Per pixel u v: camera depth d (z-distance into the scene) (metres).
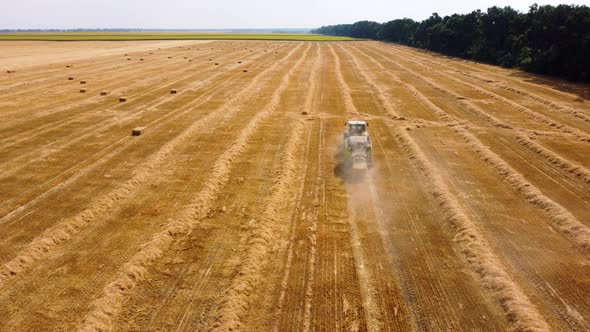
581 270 12.12
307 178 18.61
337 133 25.22
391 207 15.91
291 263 12.46
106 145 22.56
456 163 20.45
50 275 11.68
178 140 23.25
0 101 32.28
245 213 15.38
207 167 19.64
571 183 18.17
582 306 10.71
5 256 12.47
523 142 23.39
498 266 12.18
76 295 10.89
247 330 9.86
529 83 42.28
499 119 28.47
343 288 11.35
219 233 14.02
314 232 14.17
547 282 11.64
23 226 14.18
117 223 14.57
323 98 35.09
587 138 23.78
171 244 13.34
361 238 13.79
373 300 10.91
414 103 33.56
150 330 9.80
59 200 16.12
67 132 24.81
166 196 16.62
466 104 32.38
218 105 32.06
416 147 22.16
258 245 13.06
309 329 9.93
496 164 19.92
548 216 15.24
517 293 10.97
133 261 12.13
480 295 11.09
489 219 15.03
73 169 19.20
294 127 26.03
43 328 9.76
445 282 11.60
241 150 22.02
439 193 16.66
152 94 36.25
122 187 17.02
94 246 13.15
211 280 11.60
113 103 32.62
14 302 10.60
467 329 9.94
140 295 10.98
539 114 29.06
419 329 9.94
